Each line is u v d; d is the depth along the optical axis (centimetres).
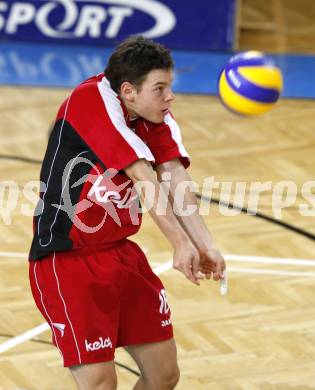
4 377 1198
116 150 883
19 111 2295
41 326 1339
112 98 901
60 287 926
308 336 1320
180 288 1459
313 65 2697
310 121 2278
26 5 2753
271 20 3064
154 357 969
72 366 924
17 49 2720
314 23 3080
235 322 1356
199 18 2742
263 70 1004
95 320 920
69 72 2578
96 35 2762
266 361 1248
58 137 922
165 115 919
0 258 1563
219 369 1224
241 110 1018
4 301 1416
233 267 1537
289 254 1591
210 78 2566
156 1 2734
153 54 877
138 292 952
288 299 1432
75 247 929
